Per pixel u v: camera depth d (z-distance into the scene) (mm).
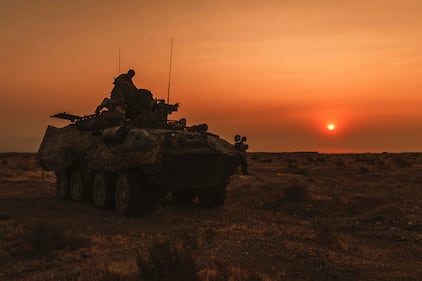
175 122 18453
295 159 74875
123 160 15086
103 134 16422
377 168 44781
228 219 14648
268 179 30922
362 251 10727
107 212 16000
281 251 9867
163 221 14000
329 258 9445
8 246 10141
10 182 27141
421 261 9852
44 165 21312
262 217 15555
